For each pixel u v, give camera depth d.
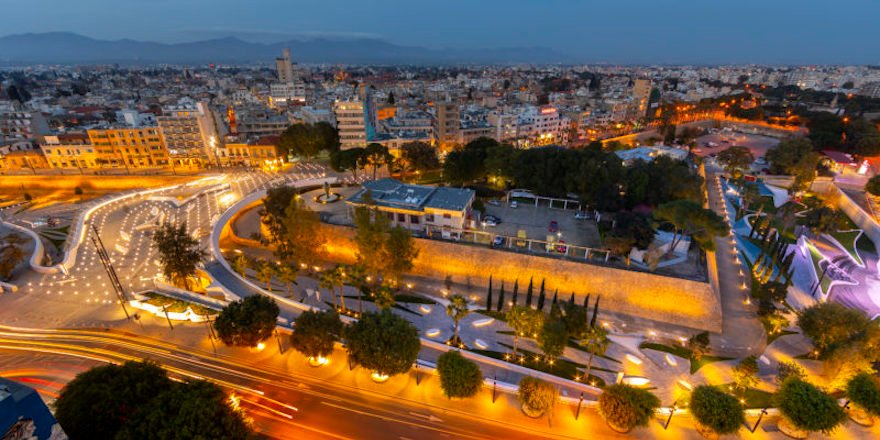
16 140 156.38
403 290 82.06
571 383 57.03
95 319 65.69
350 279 68.88
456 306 60.00
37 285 74.88
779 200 118.38
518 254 79.62
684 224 70.25
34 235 95.06
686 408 51.12
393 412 50.25
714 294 70.62
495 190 107.25
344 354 60.50
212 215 104.00
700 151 176.62
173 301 68.44
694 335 68.94
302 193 114.25
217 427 38.03
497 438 47.09
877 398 46.97
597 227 88.94
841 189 116.00
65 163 150.12
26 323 64.06
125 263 82.81
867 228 97.31
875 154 137.38
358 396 52.59
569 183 93.69
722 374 60.25
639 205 92.19
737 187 124.94
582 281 76.69
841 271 82.50
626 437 47.84
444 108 162.25
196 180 133.00
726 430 45.03
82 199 131.50
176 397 39.75
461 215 85.88
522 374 59.06
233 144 150.25
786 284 73.56
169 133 147.75
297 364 58.03
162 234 71.50
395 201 90.62
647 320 73.19
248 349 60.62
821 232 94.50
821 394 46.31
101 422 38.94
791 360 62.66
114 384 40.88
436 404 51.81
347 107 149.88
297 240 77.94
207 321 65.88
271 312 58.59
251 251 94.12
